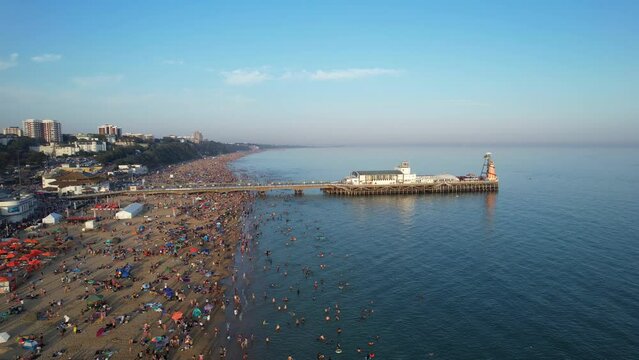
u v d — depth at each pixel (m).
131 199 156.12
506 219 124.06
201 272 79.38
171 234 104.44
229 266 83.88
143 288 70.19
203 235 105.38
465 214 133.25
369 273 79.50
